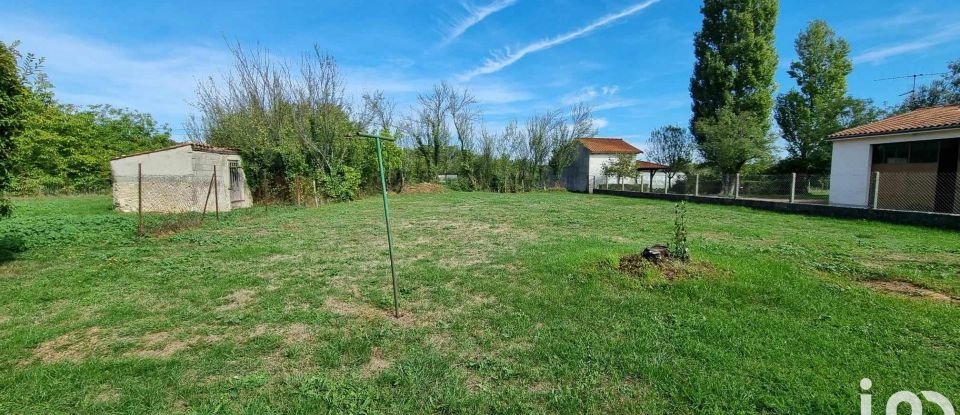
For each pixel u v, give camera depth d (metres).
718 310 3.96
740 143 23.67
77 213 13.47
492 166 32.97
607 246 7.17
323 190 19.20
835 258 6.37
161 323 3.83
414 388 2.65
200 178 14.38
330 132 19.80
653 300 4.26
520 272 5.58
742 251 6.79
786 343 3.19
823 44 28.97
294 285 5.13
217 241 8.27
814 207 13.31
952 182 12.36
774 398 2.45
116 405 2.49
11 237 7.87
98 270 5.82
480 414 2.38
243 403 2.50
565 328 3.59
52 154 22.86
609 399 2.51
